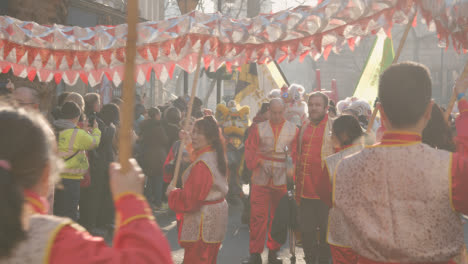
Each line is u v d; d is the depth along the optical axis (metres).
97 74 5.15
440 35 3.83
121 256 1.34
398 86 2.17
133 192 1.50
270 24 4.48
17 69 5.14
